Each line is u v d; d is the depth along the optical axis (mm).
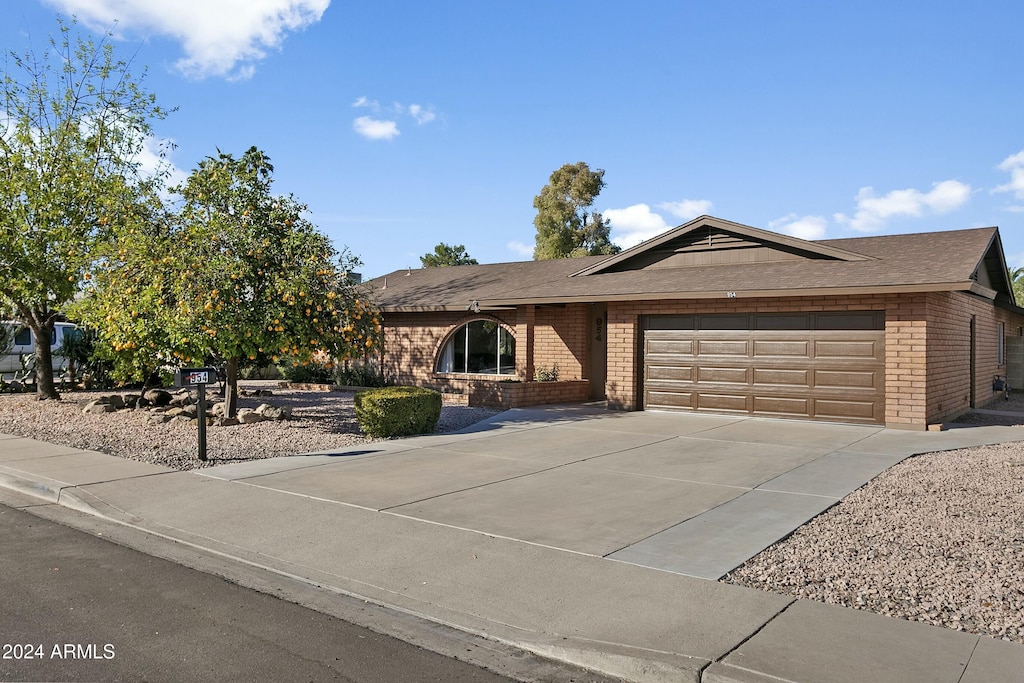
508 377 21188
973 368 18344
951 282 12750
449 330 22516
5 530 7473
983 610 5098
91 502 8328
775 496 8555
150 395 16922
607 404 17641
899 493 8461
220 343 12719
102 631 4957
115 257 13820
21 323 21688
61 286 16609
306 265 13430
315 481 9352
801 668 4262
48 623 5082
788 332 15344
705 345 16406
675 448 11930
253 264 13398
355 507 8078
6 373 24422
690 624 4938
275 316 12953
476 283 23531
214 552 6746
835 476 9609
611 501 8375
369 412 13008
